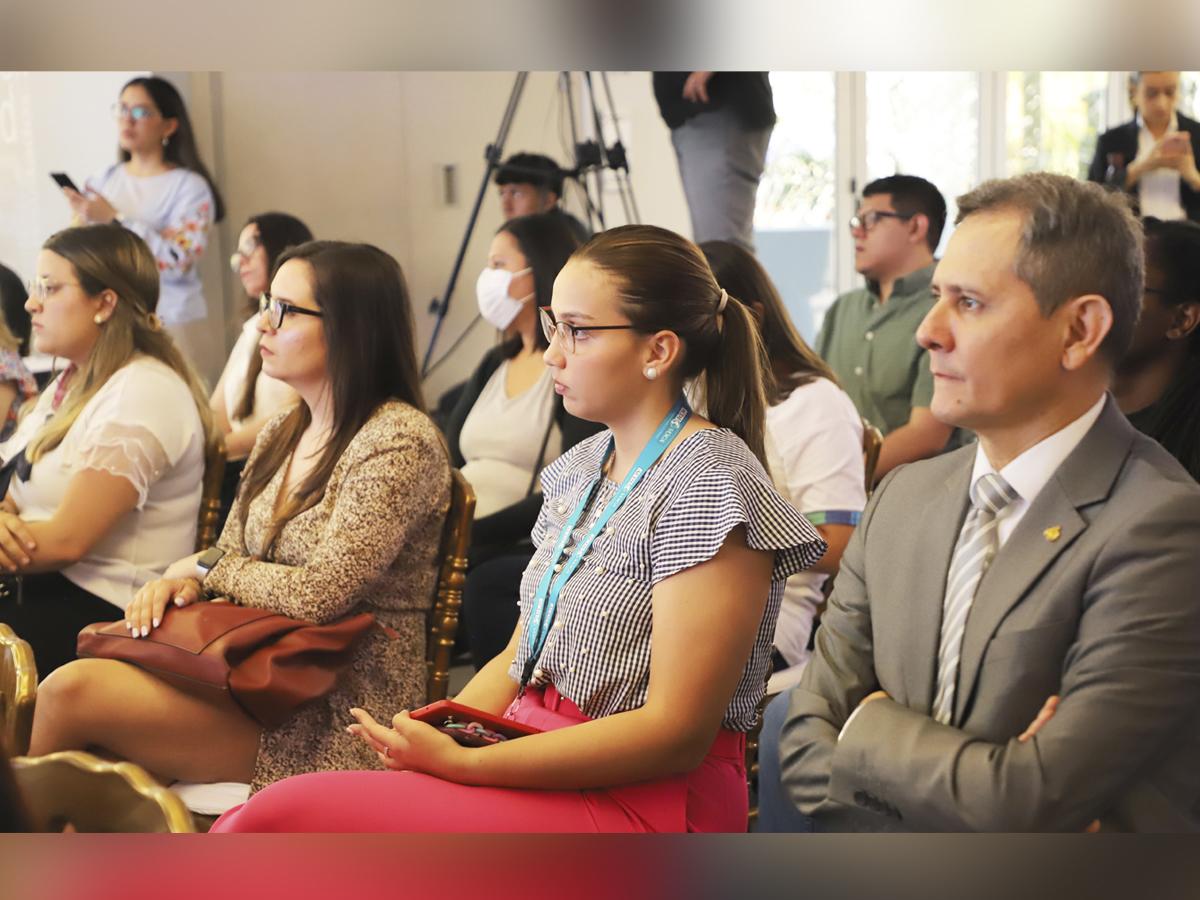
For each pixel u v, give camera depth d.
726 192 3.47
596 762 1.28
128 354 2.30
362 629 1.87
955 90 3.86
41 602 2.21
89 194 3.60
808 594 2.06
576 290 1.39
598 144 3.81
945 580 1.42
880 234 3.01
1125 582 1.28
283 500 2.01
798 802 1.47
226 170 4.05
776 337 2.11
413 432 1.91
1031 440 1.40
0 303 3.25
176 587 1.88
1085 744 1.27
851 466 2.08
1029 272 1.37
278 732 1.85
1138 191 3.30
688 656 1.29
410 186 4.22
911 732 1.37
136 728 1.80
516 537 2.65
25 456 2.29
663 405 1.42
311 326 1.95
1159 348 1.92
